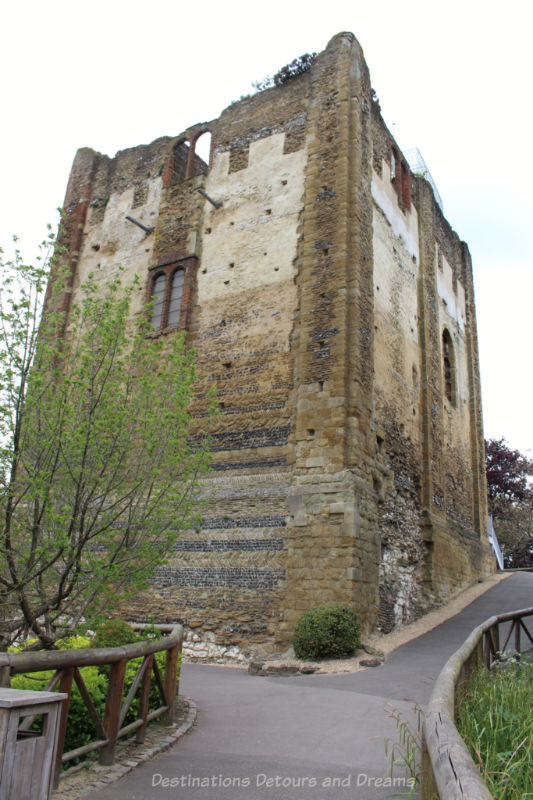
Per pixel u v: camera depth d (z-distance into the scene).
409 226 22.42
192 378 9.70
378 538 15.51
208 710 8.43
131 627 8.99
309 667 11.60
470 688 6.51
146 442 8.54
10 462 7.33
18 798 4.07
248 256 18.92
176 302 19.98
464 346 27.66
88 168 24.80
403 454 18.86
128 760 6.09
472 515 25.92
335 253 16.94
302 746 6.64
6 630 7.39
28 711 4.24
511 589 22.11
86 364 8.34
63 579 7.43
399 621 16.14
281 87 20.39
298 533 14.85
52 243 8.23
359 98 18.75
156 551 8.34
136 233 22.23
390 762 6.03
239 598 15.02
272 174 19.39
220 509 16.11
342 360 15.79
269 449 16.20
